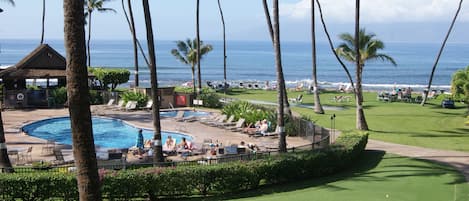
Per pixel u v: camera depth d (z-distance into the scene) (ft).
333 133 112.27
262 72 507.71
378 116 148.25
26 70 157.69
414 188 64.44
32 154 86.53
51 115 138.51
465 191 62.75
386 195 60.70
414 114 153.58
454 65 625.82
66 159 82.58
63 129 122.83
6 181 59.36
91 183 38.78
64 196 60.34
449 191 62.85
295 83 337.11
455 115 151.12
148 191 62.90
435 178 70.33
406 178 70.49
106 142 108.99
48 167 66.33
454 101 181.37
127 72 192.85
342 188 65.00
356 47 122.42
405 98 197.16
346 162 79.15
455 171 75.51
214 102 159.43
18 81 167.53
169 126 121.90
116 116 138.51
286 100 123.44
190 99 160.86
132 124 125.18
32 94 154.92
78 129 38.32
